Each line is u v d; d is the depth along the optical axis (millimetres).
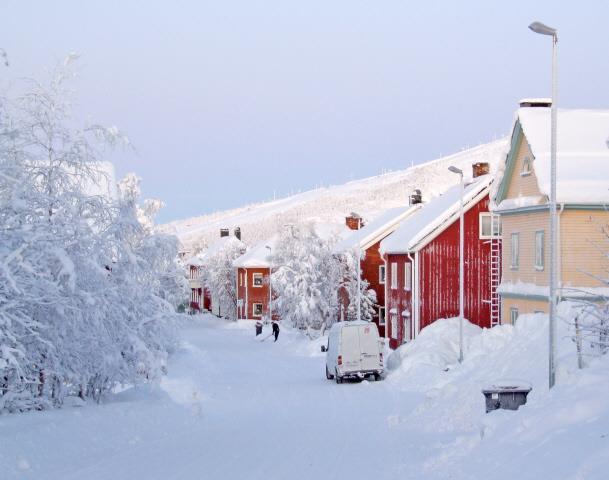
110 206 21734
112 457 15797
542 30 20656
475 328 44125
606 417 13188
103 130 21500
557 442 12609
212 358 56406
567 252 34219
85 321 20188
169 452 16594
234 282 113875
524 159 38062
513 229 39344
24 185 19031
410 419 22062
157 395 26312
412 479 13078
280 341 73312
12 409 19016
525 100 40562
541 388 19828
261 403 29406
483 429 15680
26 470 13922
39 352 19688
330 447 17438
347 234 84812
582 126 37500
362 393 32500
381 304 65250
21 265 17234
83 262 19844
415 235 51375
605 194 33781
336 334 39375
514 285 38562
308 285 70750
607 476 10031
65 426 17406
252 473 14055
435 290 51219
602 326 20797
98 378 22203
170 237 22859
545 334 27172
